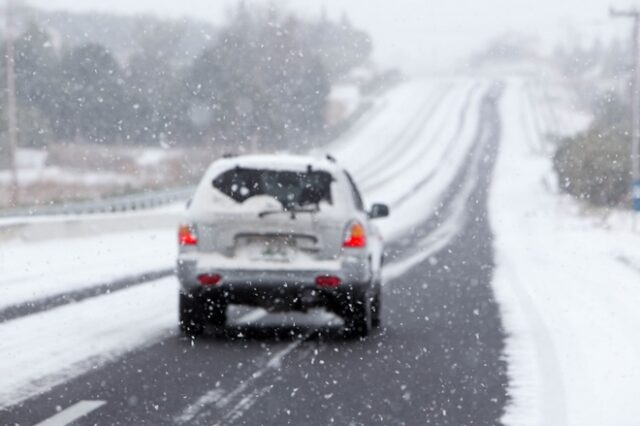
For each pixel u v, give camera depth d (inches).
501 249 2284.7
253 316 1062.4
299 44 7357.3
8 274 1456.7
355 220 905.5
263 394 658.2
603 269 1713.8
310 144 7313.0
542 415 606.2
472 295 1323.8
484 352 841.5
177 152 6018.7
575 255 2046.0
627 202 3695.9
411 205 4389.8
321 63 7637.8
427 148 7765.8
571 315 1099.9
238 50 6432.1
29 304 1117.1
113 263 1695.4
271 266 887.7
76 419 579.2
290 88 7234.3
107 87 6131.9
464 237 2738.7
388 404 631.8
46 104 6048.2
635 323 1027.9
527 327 1002.1
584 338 923.4
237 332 942.4
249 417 591.8
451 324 1029.2
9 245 1863.9
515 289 1398.9
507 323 1035.3
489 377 726.5
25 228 1929.1
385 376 728.3
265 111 6264.8
